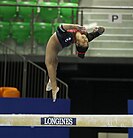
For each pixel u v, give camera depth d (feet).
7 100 87.97
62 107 88.79
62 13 111.55
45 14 112.16
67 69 102.83
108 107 114.21
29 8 111.65
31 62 93.15
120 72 109.70
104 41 107.45
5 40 109.50
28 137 88.33
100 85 115.03
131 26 109.09
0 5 98.73
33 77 101.14
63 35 43.78
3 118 47.39
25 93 94.07
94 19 110.63
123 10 113.39
